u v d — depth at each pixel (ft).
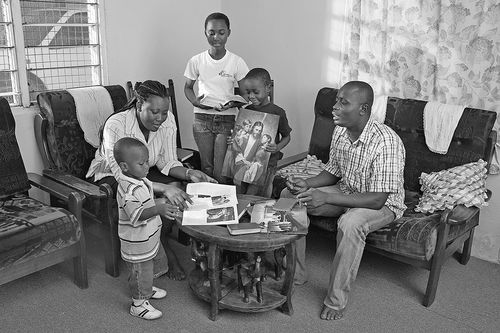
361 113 7.95
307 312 7.92
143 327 7.45
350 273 7.66
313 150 10.98
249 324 7.58
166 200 7.63
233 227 7.06
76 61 10.65
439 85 9.91
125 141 7.09
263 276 7.50
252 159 9.14
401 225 8.03
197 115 10.93
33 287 8.40
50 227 7.61
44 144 9.65
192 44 12.69
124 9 11.05
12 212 8.02
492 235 9.95
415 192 9.73
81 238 8.13
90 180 9.49
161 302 8.07
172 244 10.04
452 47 9.59
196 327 7.48
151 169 9.39
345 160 8.54
